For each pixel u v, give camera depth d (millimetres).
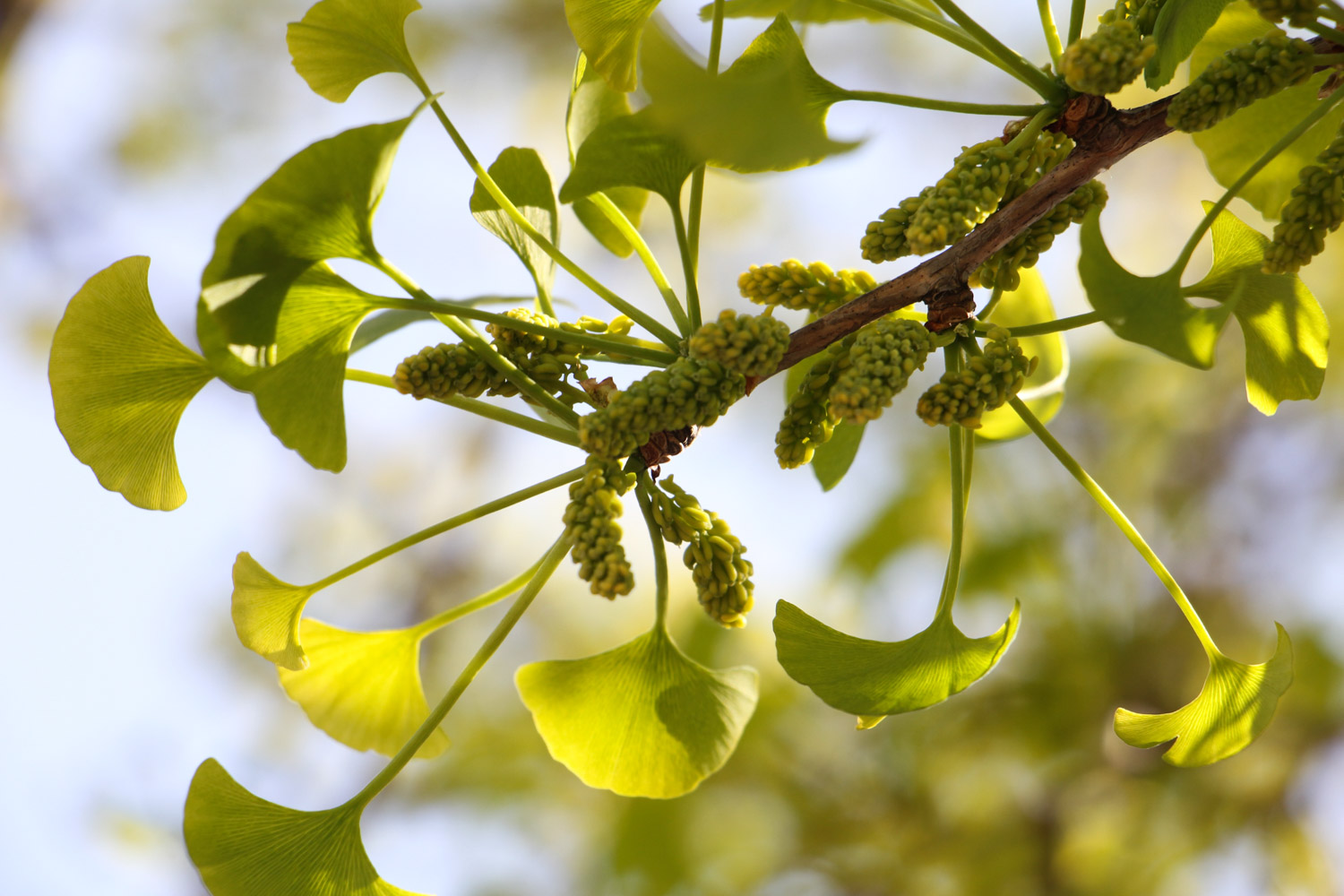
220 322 799
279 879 821
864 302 829
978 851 1455
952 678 825
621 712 849
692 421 813
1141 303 809
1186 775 1413
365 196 803
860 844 1492
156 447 831
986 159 822
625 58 843
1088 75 812
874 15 874
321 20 835
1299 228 828
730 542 825
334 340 811
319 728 863
